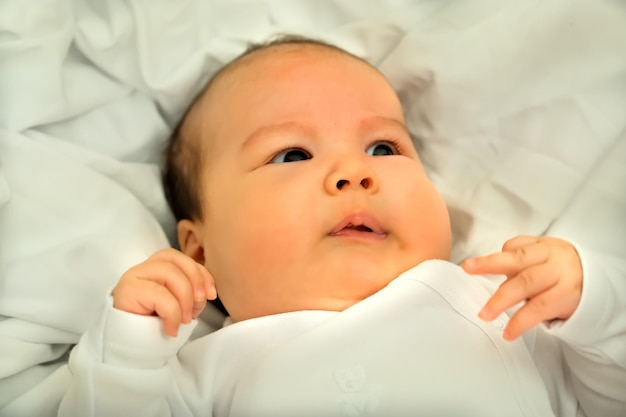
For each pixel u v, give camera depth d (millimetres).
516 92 1194
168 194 1201
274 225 954
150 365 812
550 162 1168
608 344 890
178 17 1185
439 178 1238
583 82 1157
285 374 871
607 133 1145
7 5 1040
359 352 873
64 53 1096
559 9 1157
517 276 835
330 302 948
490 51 1199
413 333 891
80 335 1011
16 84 1058
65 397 856
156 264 816
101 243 1049
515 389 889
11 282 984
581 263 857
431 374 867
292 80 1049
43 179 1048
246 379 901
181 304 796
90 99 1142
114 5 1141
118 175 1151
